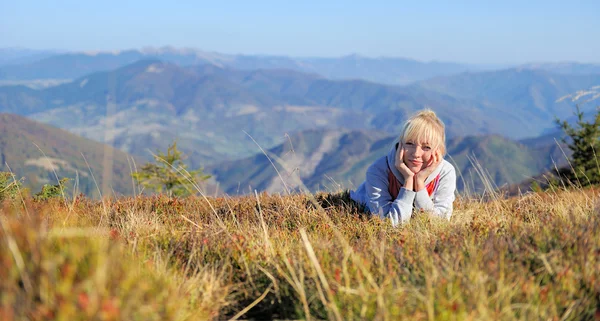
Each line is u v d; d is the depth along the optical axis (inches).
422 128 214.7
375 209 229.6
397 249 153.6
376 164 235.9
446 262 132.6
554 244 141.3
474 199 274.5
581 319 108.6
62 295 81.7
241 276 150.3
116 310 81.9
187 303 124.2
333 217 225.8
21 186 221.0
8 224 100.1
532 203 258.8
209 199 292.5
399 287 116.5
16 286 85.6
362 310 107.3
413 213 222.7
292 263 146.3
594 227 153.0
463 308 105.5
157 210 253.1
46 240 97.4
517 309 110.4
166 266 146.7
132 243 156.5
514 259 136.3
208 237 175.6
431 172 219.6
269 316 130.8
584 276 119.3
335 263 142.6
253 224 212.2
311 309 122.0
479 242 152.3
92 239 109.0
